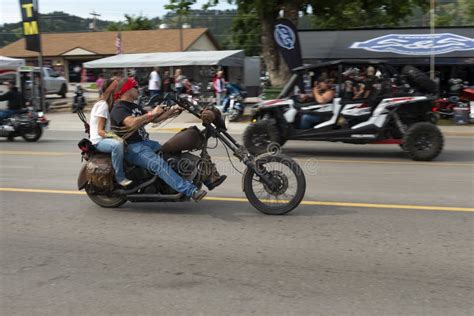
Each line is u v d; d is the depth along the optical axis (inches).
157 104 264.5
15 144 612.7
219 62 1063.6
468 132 671.8
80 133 759.7
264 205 263.9
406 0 918.4
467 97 780.6
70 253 212.8
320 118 463.5
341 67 458.0
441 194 313.3
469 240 221.5
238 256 205.6
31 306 163.0
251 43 2183.8
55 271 192.9
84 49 2017.7
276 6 828.6
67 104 1204.5
